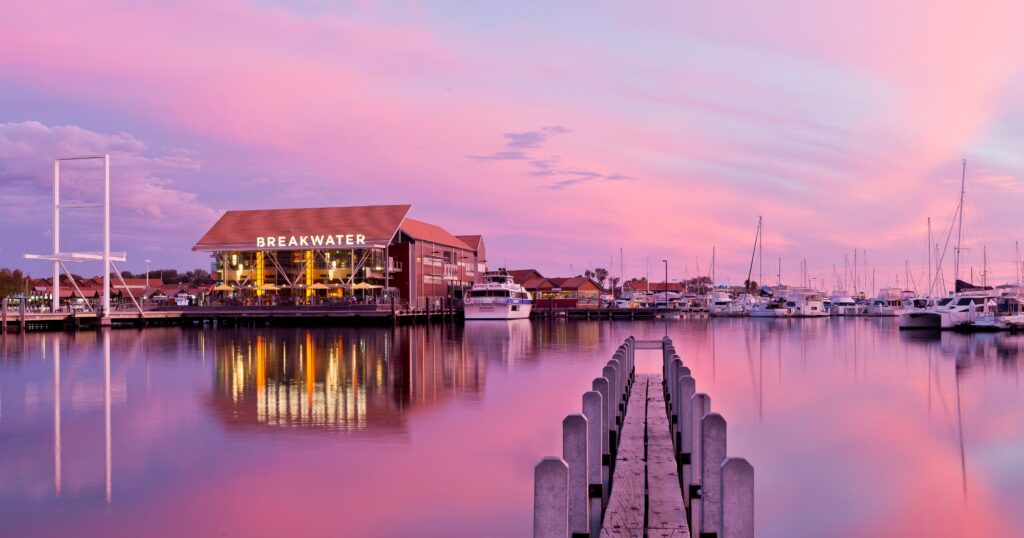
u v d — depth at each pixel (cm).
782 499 1470
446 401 2645
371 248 9100
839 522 1335
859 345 5844
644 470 1216
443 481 1555
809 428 2200
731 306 14312
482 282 11519
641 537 908
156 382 3225
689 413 1291
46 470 1652
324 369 3781
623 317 12925
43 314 7144
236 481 1558
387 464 1698
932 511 1399
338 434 2041
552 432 2066
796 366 4131
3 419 2295
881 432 2142
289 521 1310
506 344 5744
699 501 1113
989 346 5528
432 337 6606
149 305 8850
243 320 8825
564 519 612
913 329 7925
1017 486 1563
